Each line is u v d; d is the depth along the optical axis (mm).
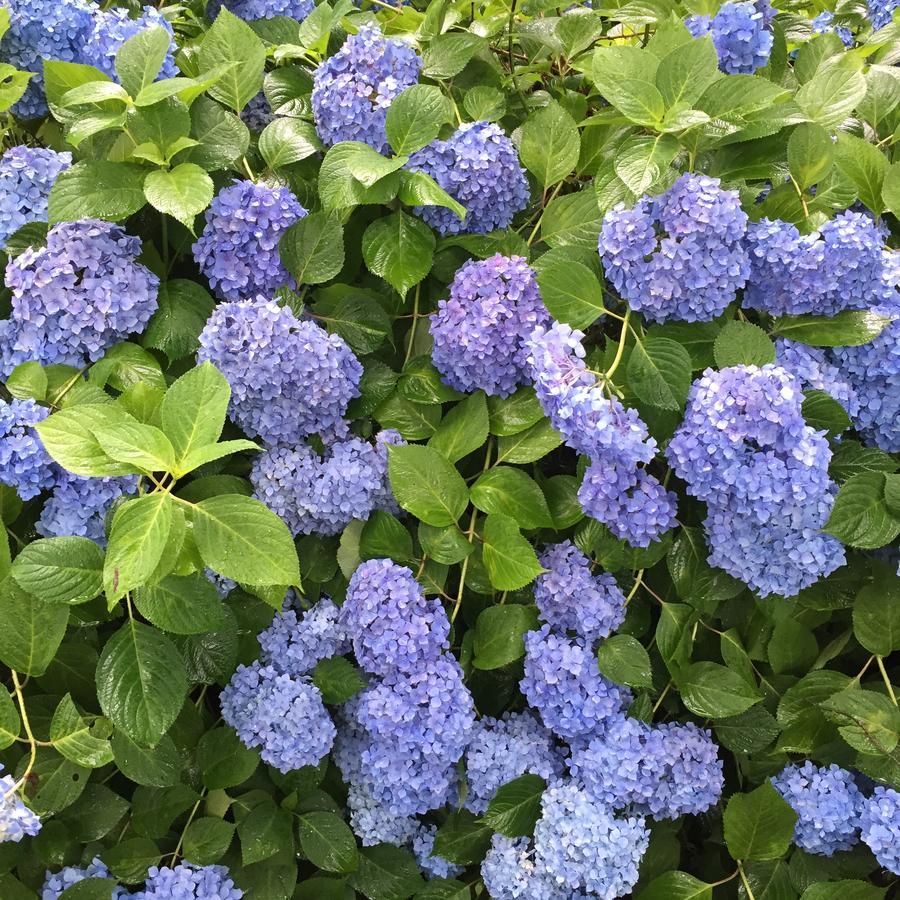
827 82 1342
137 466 1098
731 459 1179
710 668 1287
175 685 1182
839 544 1215
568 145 1392
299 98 1429
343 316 1352
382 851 1358
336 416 1304
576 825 1230
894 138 1414
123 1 1536
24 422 1180
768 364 1201
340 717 1376
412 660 1245
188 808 1315
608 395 1245
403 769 1267
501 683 1391
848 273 1214
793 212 1327
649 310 1246
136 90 1264
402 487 1279
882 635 1278
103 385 1244
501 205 1352
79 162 1278
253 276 1308
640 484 1229
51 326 1237
